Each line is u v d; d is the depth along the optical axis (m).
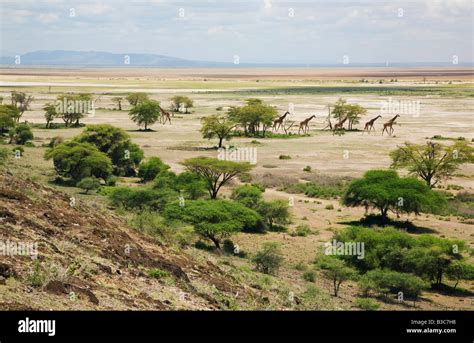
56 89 191.38
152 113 103.69
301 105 156.62
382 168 71.06
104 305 15.22
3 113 83.88
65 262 17.55
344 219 49.06
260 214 45.69
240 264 32.69
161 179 52.81
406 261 33.88
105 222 24.78
